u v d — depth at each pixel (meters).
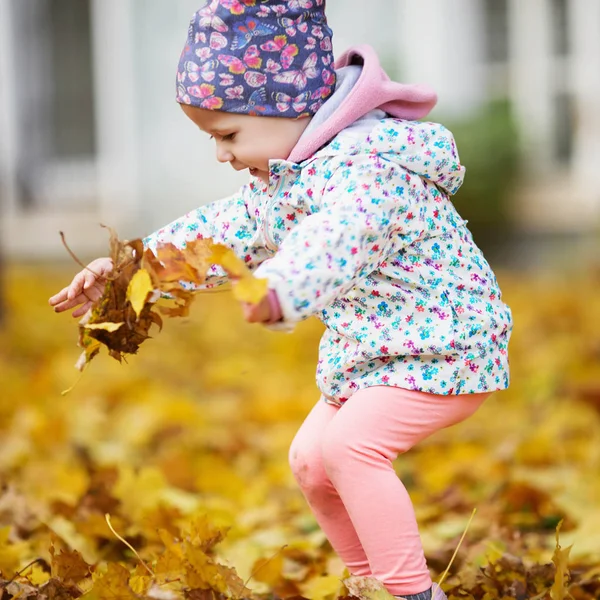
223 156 4.84
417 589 4.51
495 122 22.39
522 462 8.37
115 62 24.78
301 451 4.94
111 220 24.80
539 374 10.95
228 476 8.00
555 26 23.83
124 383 11.84
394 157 4.63
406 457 9.02
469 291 4.73
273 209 4.81
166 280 4.16
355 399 4.66
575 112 23.83
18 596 4.60
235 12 4.66
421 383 4.59
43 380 11.44
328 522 5.00
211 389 12.20
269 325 4.09
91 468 8.14
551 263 22.06
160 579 4.43
